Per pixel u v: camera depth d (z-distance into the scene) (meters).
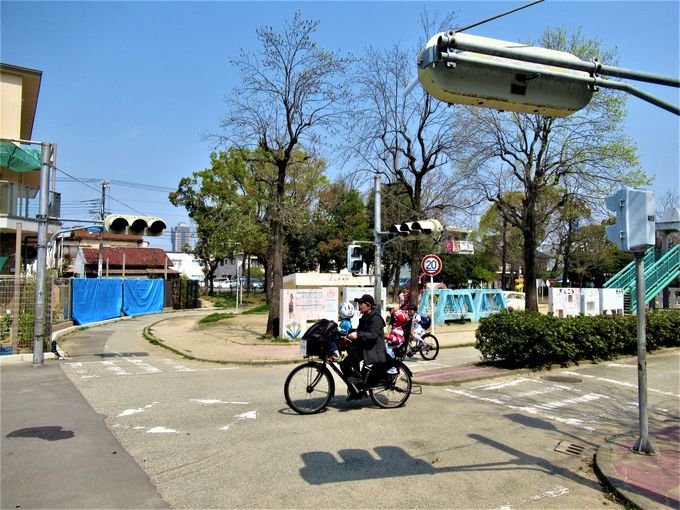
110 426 6.83
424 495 4.65
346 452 5.79
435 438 6.37
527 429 6.86
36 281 12.38
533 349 11.27
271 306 18.03
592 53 20.98
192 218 47.62
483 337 12.06
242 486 4.80
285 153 18.23
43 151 12.38
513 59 4.52
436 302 23.92
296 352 14.81
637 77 5.03
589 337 12.05
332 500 4.50
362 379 7.72
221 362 13.34
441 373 10.88
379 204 13.91
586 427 7.02
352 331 7.74
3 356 12.80
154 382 10.27
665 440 6.29
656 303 28.98
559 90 4.80
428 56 4.28
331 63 17.70
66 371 11.59
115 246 51.06
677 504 4.40
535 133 21.19
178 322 27.94
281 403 8.27
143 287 35.88
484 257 54.94
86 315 25.97
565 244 43.97
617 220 5.78
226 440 6.21
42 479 4.94
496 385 9.82
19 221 18.06
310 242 47.84
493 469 5.34
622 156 19.84
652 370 11.48
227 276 98.25
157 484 4.84
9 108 22.45
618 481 4.89
